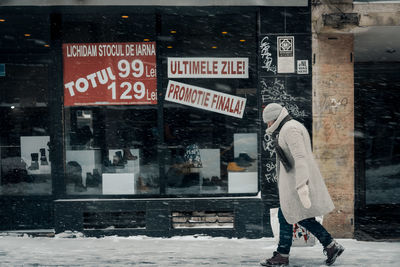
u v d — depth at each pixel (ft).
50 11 17.75
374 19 16.40
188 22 18.44
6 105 19.47
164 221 17.79
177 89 18.62
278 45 17.67
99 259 14.46
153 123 18.69
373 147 26.89
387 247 16.11
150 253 15.24
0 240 17.48
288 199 12.67
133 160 18.72
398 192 26.61
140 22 18.40
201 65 18.57
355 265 13.46
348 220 17.81
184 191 18.57
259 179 18.39
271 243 16.72
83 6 17.47
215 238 17.62
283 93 17.76
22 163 19.42
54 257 14.73
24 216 19.15
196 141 18.66
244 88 18.54
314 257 14.43
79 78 18.61
